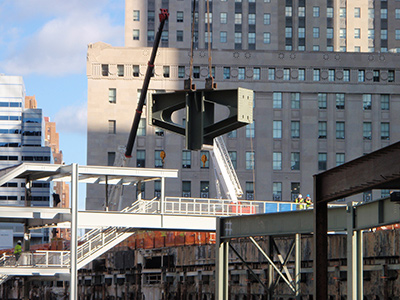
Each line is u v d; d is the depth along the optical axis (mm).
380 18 167875
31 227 69188
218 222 52219
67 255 63844
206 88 14062
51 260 63000
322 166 127000
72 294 59750
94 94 125188
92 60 125625
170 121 14664
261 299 63781
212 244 72812
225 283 51500
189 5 155375
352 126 127750
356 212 41688
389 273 50875
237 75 126500
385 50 167375
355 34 166875
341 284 56156
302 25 162000
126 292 88562
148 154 125188
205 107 14164
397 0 168375
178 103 14383
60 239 85125
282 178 126250
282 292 61312
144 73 126250
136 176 66000
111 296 92250
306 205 65000
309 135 127250
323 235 26703
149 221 65500
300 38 161750
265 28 156250
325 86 127875
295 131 127500
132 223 64875
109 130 125188
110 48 126000
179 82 126188
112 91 126000
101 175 66750
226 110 123000
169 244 82438
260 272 64438
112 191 87875
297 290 52188
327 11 163000
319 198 26797
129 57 126125
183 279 77812
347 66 127938
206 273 72938
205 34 155375
